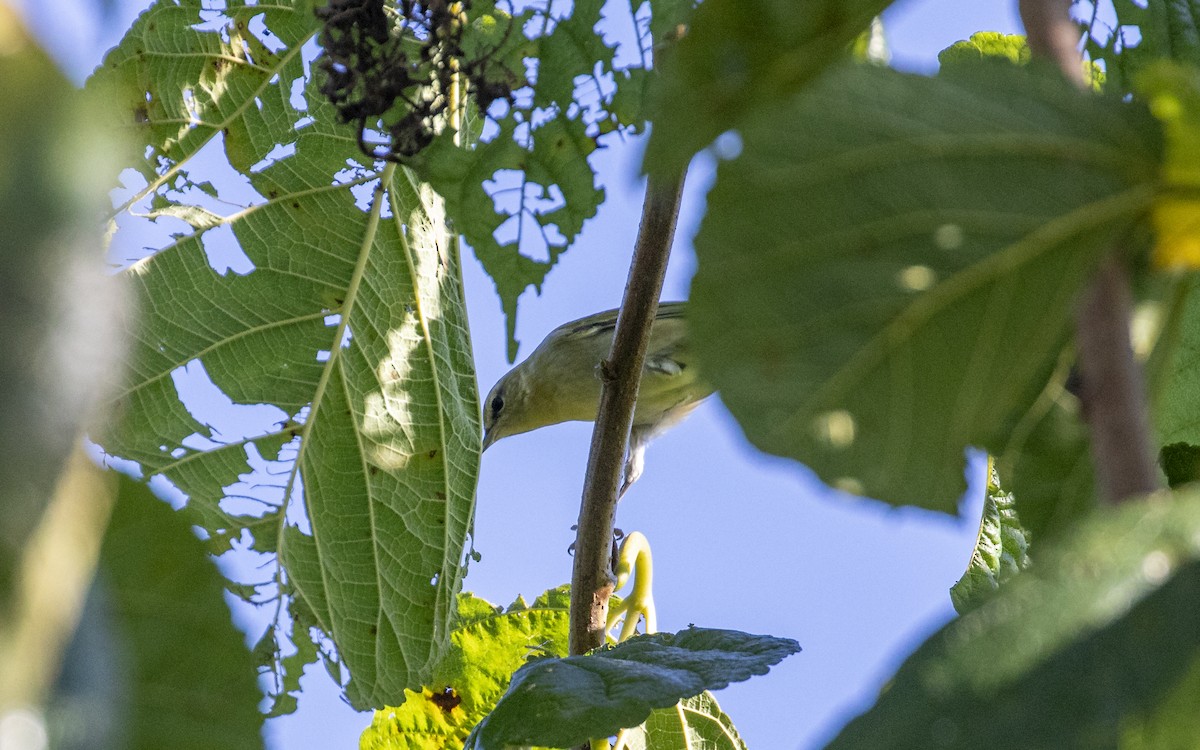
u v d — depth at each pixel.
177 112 5.02
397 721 5.23
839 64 1.61
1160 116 1.65
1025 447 2.33
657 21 4.13
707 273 1.60
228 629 1.59
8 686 0.90
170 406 5.11
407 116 4.05
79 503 0.96
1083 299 1.61
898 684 1.36
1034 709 1.29
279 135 5.16
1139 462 1.46
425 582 5.29
